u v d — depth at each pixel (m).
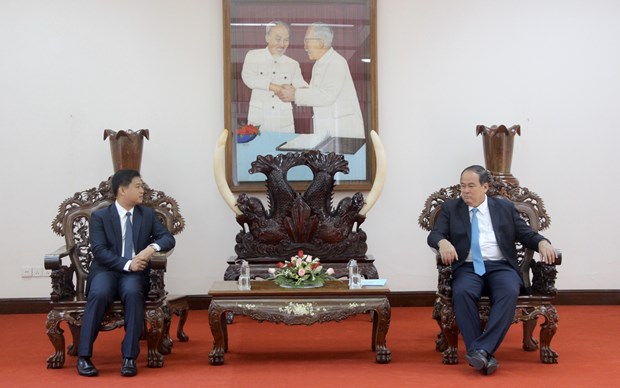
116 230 5.07
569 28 7.35
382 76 7.32
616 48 7.34
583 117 7.34
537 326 6.18
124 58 7.23
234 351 5.32
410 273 7.34
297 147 7.23
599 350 5.23
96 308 4.73
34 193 7.18
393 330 6.09
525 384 4.29
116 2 7.23
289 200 6.31
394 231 7.32
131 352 4.65
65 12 7.19
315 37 7.24
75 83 7.20
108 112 7.22
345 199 6.36
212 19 7.27
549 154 7.33
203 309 7.25
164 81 7.26
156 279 4.87
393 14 7.31
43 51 7.18
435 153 7.33
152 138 7.25
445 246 4.91
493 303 4.77
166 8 7.26
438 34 7.32
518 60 7.34
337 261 6.32
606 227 7.34
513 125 7.11
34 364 4.97
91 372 4.61
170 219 5.66
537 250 4.98
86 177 7.21
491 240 5.06
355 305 4.85
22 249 7.18
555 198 7.33
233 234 7.30
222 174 6.41
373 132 6.55
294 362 4.95
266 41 7.21
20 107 7.17
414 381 4.39
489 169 6.66
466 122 7.32
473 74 7.33
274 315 4.82
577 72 7.34
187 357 5.15
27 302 7.14
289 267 5.08
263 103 7.21
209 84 7.27
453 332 4.84
